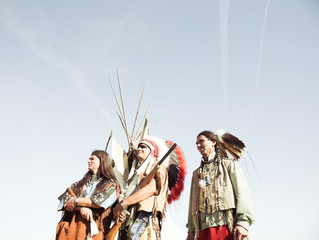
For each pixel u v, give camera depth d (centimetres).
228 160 348
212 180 342
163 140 416
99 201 334
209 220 326
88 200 332
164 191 367
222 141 365
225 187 331
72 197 338
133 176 398
